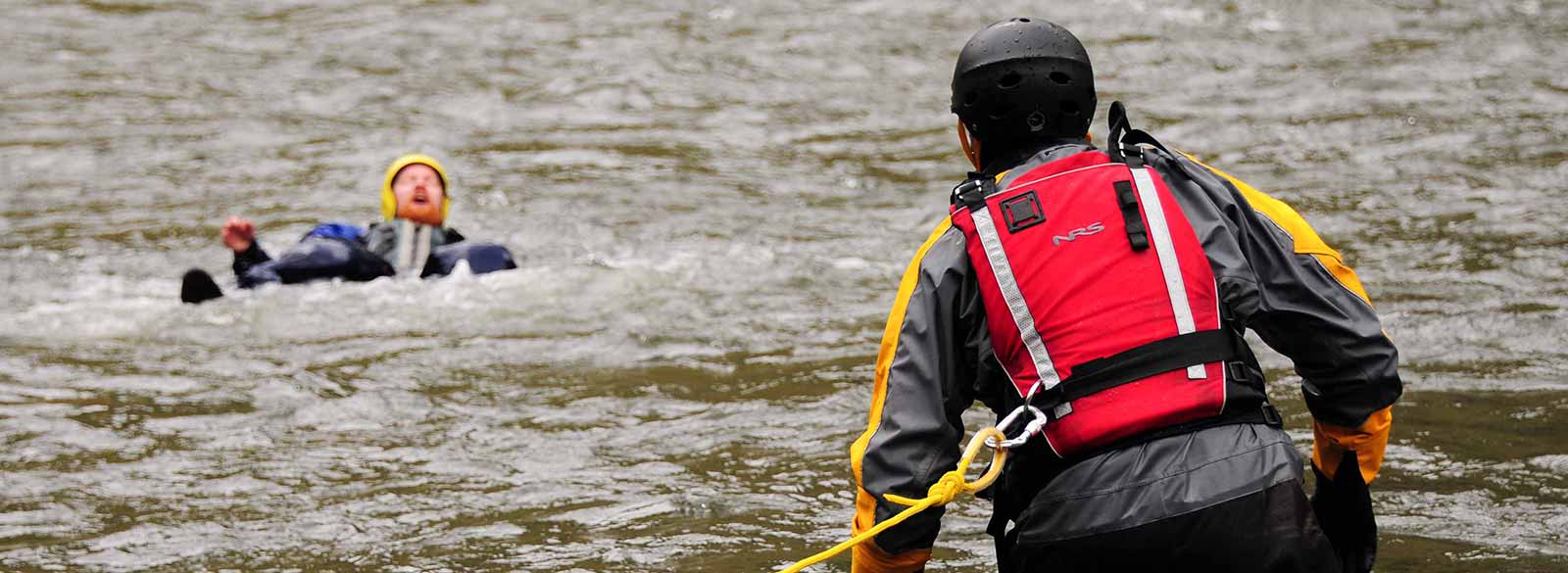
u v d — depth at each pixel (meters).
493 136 23.33
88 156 22.20
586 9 33.69
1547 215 15.44
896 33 30.80
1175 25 30.28
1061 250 4.70
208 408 10.15
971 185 4.92
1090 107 5.10
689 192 19.06
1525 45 26.78
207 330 12.54
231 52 30.23
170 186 20.31
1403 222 15.53
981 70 5.04
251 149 22.75
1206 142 20.89
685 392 10.46
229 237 14.28
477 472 8.78
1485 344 10.87
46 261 16.06
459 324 12.62
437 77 27.84
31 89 26.95
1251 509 4.43
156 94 26.70
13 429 9.65
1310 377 4.86
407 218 15.27
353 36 31.42
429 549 7.54
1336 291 4.74
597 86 26.75
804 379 10.72
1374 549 5.16
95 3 34.88
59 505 8.21
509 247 16.39
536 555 7.40
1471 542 7.09
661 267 14.93
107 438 9.48
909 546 4.75
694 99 25.81
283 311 13.12
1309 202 16.77
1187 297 4.62
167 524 7.93
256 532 7.81
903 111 24.58
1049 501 4.63
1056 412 4.62
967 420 9.48
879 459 4.62
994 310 4.73
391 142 23.11
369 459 9.04
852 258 15.32
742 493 8.33
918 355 4.68
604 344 11.86
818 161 21.03
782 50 29.50
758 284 14.08
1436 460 8.33
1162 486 4.47
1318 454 5.15
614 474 8.70
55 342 12.16
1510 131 20.20
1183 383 4.55
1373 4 31.09
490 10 33.75
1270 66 26.58
